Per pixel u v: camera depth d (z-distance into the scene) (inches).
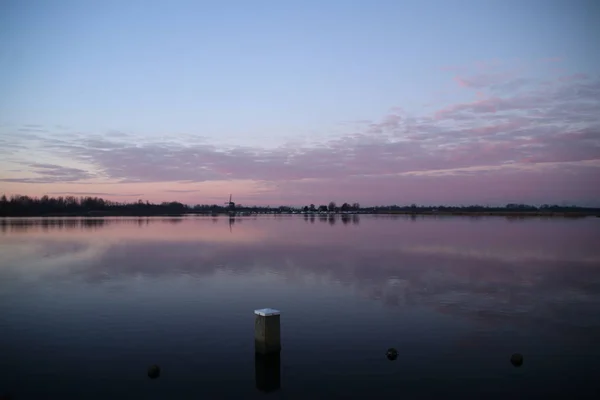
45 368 429.4
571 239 1943.9
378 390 384.8
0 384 393.7
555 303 690.8
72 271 1014.4
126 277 929.5
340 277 930.1
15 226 3336.6
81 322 583.2
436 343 503.2
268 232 2645.2
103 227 3221.0
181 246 1654.8
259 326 467.2
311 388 388.8
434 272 997.8
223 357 459.8
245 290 790.5
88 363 442.9
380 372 422.0
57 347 486.6
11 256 1310.3
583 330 550.6
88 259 1238.3
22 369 426.6
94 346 490.9
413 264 1129.4
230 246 1657.2
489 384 397.4
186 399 368.2
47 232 2527.1
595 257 1274.6
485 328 557.6
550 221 4537.4
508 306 669.9
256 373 418.9
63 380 402.6
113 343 499.8
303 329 555.5
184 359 453.4
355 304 683.4
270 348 461.4
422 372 422.6
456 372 423.2
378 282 870.4
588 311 641.0
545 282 870.4
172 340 510.9
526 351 477.7
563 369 430.3
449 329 555.2
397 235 2292.1
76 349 481.1
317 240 1941.4
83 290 789.9
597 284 847.1
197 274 968.9
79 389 385.4
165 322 582.2
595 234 2277.3
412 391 383.9
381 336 527.2
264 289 799.1
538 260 1211.2
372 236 2228.1
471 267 1078.4
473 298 724.7
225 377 410.6
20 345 492.4
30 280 893.8
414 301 704.4
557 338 520.4
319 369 429.7
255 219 6146.7
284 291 782.5
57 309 650.2
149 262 1172.5
